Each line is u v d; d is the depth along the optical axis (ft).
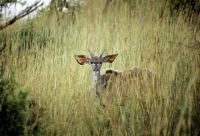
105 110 50.24
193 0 101.35
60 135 44.60
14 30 77.05
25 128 37.35
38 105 48.03
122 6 110.73
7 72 53.98
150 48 63.98
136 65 63.93
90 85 59.36
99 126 47.24
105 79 58.49
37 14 88.48
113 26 90.48
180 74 55.36
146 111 46.34
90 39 81.76
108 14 103.96
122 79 55.77
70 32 85.87
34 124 39.09
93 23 96.32
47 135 42.73
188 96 36.40
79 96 53.88
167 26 85.87
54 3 96.27
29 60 64.75
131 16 101.81
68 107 51.75
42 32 83.20
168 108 45.37
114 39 83.25
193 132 41.65
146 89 49.96
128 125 45.62
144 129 43.29
